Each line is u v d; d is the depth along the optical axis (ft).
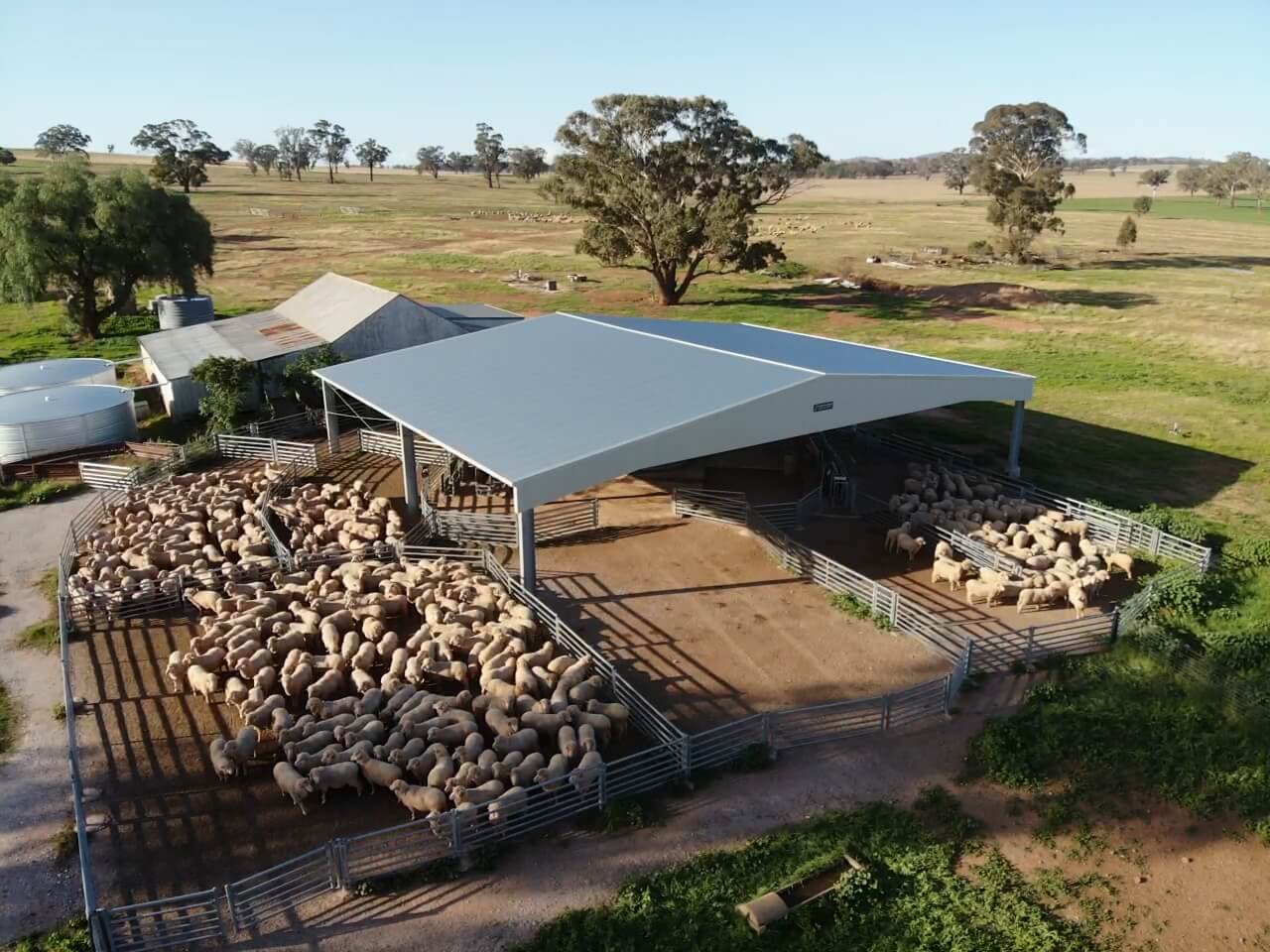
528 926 45.34
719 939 44.11
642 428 75.56
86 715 63.52
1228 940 44.19
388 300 139.54
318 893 47.44
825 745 59.67
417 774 54.24
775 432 81.71
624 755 58.65
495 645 67.26
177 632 74.59
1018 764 56.59
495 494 102.12
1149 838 51.03
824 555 86.79
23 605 79.82
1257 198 622.13
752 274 290.97
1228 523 95.86
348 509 95.66
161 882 48.78
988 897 46.62
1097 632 71.77
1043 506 96.02
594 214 228.84
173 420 134.10
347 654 68.39
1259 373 161.89
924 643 71.67
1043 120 354.54
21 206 173.68
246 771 57.67
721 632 74.08
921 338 193.67
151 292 252.42
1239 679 65.77
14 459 114.42
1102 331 199.11
